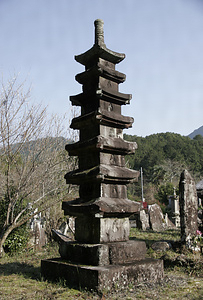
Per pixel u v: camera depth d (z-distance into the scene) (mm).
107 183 5012
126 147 5250
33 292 4168
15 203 8555
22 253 8820
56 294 4031
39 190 9711
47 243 10000
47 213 11188
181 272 5629
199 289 4355
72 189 9914
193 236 7434
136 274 4516
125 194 5266
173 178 46656
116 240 4906
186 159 52812
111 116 5160
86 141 5105
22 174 8477
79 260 4707
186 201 7730
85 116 5281
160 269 4918
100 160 5016
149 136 69062
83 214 4871
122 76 5559
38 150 8953
